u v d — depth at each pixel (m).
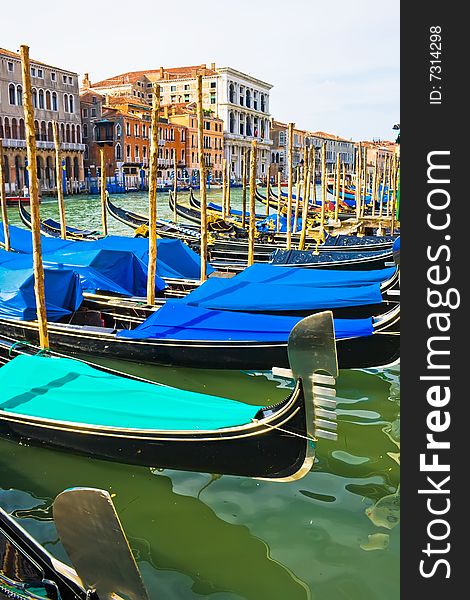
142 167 66.81
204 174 12.38
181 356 9.55
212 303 10.38
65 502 3.66
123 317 10.85
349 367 8.96
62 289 10.52
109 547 3.65
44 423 6.52
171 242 14.40
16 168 51.38
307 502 6.14
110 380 6.98
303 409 5.71
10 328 10.29
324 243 19.36
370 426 7.86
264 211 47.78
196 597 4.85
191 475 6.67
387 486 6.41
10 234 17.11
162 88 87.50
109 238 14.99
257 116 95.12
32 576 4.19
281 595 4.87
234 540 5.55
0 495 6.20
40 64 52.91
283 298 10.41
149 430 6.12
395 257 10.51
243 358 9.28
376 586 4.94
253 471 6.04
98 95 63.38
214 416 6.11
